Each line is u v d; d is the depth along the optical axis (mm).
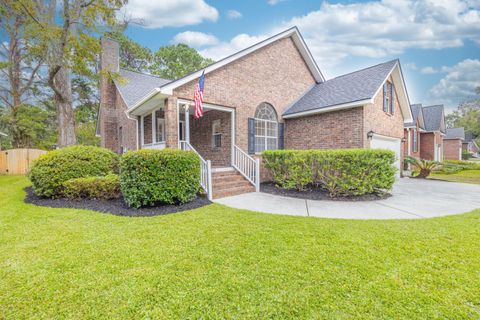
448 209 5988
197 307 2180
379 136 10562
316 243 3584
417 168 14750
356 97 9258
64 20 9078
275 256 3145
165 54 28875
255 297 2307
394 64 10656
